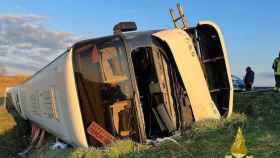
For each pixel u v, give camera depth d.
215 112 10.10
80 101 9.27
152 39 9.78
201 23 10.23
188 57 9.92
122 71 9.39
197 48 10.40
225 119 10.07
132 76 9.30
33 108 15.57
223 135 8.86
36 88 14.00
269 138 8.14
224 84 10.36
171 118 9.70
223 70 10.30
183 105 9.80
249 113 11.58
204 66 10.40
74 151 10.05
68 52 9.49
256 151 7.39
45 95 12.14
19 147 17.44
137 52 9.91
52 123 12.11
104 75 9.38
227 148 7.93
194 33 10.45
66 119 9.89
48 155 12.88
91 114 9.32
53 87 10.78
